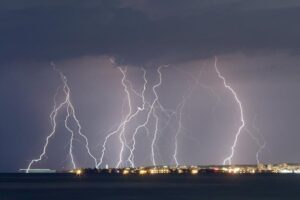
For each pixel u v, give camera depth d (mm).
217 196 111250
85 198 105625
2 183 184250
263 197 108375
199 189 136875
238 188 141875
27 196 111625
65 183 181750
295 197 108250
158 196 111375
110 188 142375
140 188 142500
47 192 125438
